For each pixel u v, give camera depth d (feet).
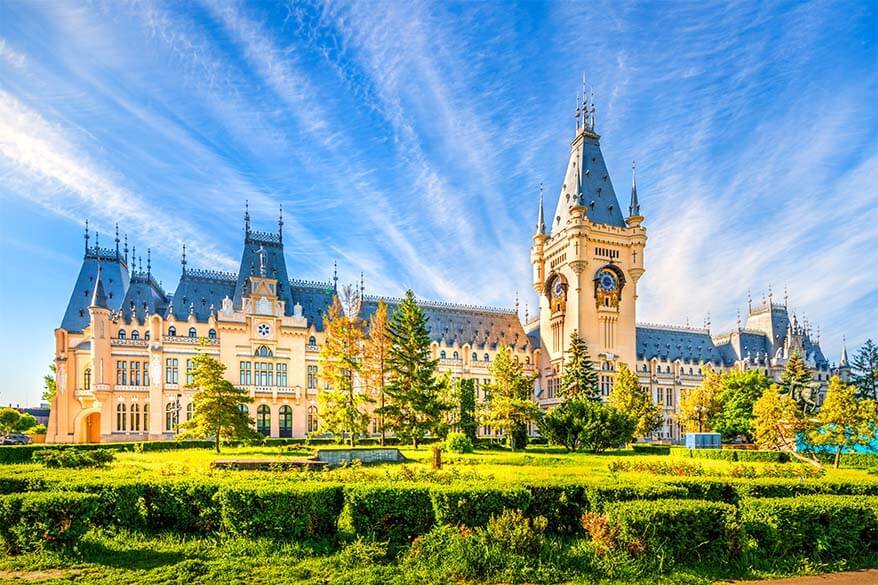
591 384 290.97
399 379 221.46
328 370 228.63
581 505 67.05
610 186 392.88
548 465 145.07
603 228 371.56
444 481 71.46
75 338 296.30
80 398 286.87
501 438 281.13
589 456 199.62
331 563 55.21
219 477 73.20
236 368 302.86
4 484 72.18
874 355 339.36
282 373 313.94
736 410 267.39
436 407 215.10
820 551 59.21
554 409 240.32
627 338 370.12
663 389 403.75
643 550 55.42
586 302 363.35
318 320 339.16
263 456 167.73
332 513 63.46
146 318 297.33
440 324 386.11
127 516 65.16
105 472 82.43
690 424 290.76
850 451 176.35
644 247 376.89
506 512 60.13
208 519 64.75
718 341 458.50
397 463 145.48
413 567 54.34
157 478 70.33
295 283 347.97
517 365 254.68
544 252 403.34
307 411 315.58
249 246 333.21
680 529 56.85
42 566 53.36
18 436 356.18
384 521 62.44
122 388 284.20
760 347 446.19
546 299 393.91
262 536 61.21
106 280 322.14
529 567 53.52
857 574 56.39
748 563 57.06
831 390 168.45
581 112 401.08
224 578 50.90
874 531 61.21
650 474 94.73
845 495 69.92
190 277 319.88
